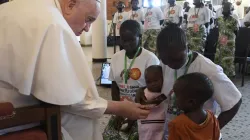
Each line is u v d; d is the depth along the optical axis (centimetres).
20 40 99
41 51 98
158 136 150
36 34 98
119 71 191
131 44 182
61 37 102
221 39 503
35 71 98
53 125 101
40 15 102
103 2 696
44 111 99
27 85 96
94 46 711
